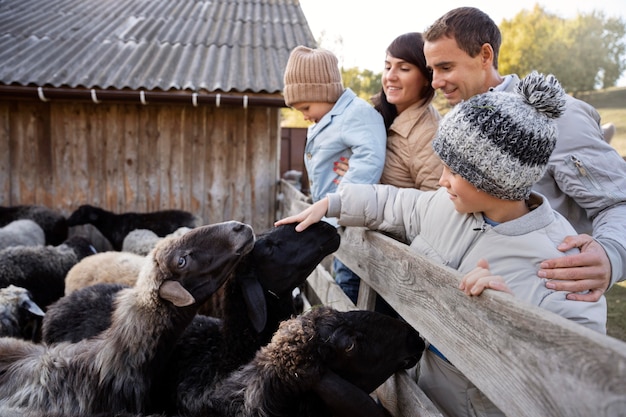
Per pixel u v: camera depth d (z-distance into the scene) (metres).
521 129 1.55
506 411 1.27
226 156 8.19
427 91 2.89
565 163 2.04
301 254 2.54
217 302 3.47
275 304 2.63
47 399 2.25
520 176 1.59
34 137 7.91
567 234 1.73
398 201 2.39
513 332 1.23
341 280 3.37
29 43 8.62
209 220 8.30
